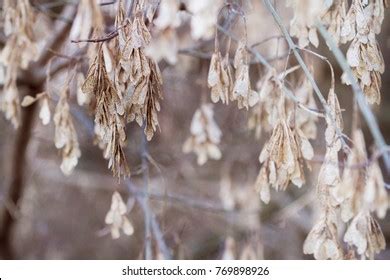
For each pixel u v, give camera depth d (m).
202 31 0.86
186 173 1.46
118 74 0.77
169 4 0.87
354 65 0.80
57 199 1.60
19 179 1.39
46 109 0.92
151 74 0.77
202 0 0.83
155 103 0.78
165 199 1.04
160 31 1.02
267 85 0.88
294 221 1.42
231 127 1.37
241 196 1.31
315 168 1.22
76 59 0.92
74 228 1.63
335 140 0.80
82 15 0.87
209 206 1.24
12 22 0.94
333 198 0.81
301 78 0.92
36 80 1.19
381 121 1.57
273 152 0.81
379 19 0.81
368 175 0.79
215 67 0.82
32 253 1.62
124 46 0.76
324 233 0.81
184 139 1.40
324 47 1.30
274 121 0.86
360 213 0.81
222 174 1.40
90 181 1.54
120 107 0.77
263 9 1.12
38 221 1.57
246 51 0.83
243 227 1.32
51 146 1.55
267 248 1.53
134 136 1.37
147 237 0.99
